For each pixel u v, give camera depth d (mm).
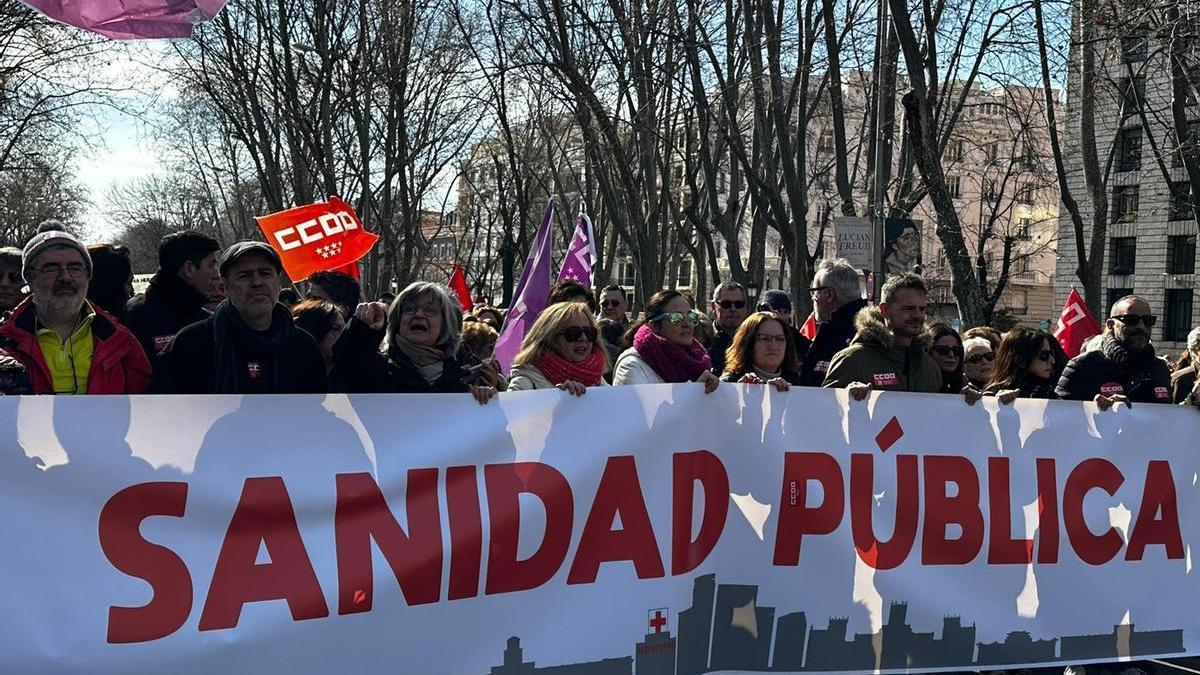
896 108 22609
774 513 4770
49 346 4270
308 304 5355
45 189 36219
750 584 4727
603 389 4457
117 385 4383
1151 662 5633
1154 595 5445
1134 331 6160
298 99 23953
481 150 40938
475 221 49156
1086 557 5324
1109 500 5371
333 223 8289
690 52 19062
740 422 4727
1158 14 15664
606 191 21906
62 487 3570
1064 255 49781
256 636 3820
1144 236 47500
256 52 23359
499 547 4238
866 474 4930
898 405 4996
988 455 5148
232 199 58438
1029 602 5203
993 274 43750
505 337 8398
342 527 3982
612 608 4430
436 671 4105
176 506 3732
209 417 3789
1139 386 6152
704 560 4648
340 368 4562
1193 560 5531
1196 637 5508
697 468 4629
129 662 3627
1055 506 5262
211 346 4312
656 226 22219
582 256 10406
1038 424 5250
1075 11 17562
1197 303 46500
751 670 4734
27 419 3531
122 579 3633
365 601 3998
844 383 5457
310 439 3951
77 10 3809
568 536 4371
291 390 4375
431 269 62531
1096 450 5355
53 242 4238
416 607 4090
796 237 17812
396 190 31391
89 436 3611
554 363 4836
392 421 4094
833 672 4859
